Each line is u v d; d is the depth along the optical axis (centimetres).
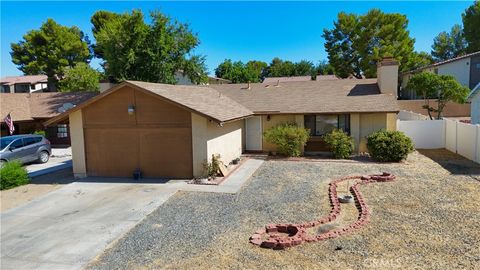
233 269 686
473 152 1700
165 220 993
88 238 891
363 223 885
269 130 2056
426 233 816
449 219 901
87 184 1470
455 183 1266
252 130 2141
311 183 1347
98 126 1591
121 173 1591
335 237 811
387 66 2100
